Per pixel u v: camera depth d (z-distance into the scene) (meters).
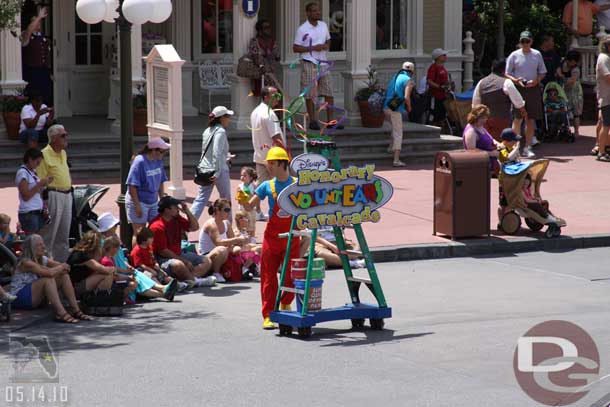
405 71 28.84
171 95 23.80
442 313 16.48
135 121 28.06
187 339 14.99
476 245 20.98
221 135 21.22
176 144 24.06
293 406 11.94
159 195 19.69
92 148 27.59
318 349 14.43
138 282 17.41
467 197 21.16
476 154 21.19
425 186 26.53
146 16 18.25
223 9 33.75
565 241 21.62
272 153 15.45
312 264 15.08
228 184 21.55
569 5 37.56
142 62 32.50
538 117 30.00
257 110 21.98
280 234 15.35
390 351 14.29
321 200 15.23
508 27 40.88
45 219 18.84
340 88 34.91
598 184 26.92
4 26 19.00
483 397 12.22
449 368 13.44
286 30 34.00
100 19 18.91
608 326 15.49
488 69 41.72
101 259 16.84
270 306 15.57
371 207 15.64
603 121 29.88
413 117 32.72
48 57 29.80
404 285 18.48
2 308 15.88
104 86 33.16
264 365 13.62
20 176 18.59
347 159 28.94
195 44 33.59
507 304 17.05
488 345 14.51
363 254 15.68
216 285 18.61
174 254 18.16
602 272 19.55
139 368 13.47
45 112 26.47
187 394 12.38
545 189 26.36
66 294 16.31
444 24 35.34
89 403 12.05
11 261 17.16
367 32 30.94
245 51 29.50
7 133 26.88
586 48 37.34
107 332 15.44
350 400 12.14
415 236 21.48
